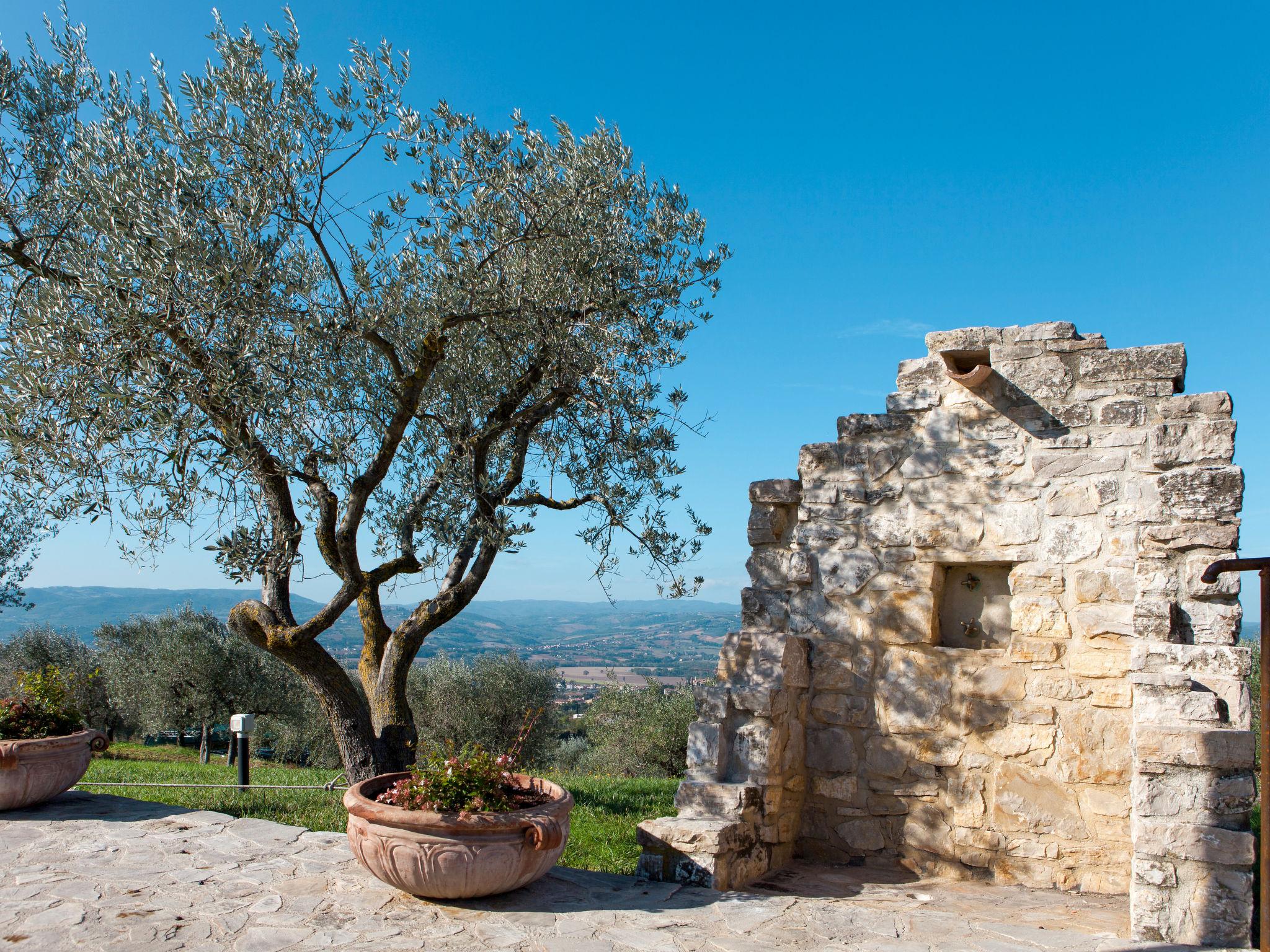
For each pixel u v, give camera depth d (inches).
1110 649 224.4
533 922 179.3
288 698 917.8
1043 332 243.4
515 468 327.0
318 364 260.1
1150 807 168.9
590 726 920.3
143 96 291.6
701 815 220.1
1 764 259.4
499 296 291.0
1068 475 235.1
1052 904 205.6
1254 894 178.1
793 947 168.4
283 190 257.6
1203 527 205.9
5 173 290.4
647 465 327.9
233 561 249.4
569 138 300.0
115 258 233.1
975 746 236.8
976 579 251.4
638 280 316.2
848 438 267.6
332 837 244.1
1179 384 229.8
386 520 302.7
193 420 243.0
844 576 261.3
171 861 219.0
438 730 815.7
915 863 239.5
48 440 239.1
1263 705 139.9
